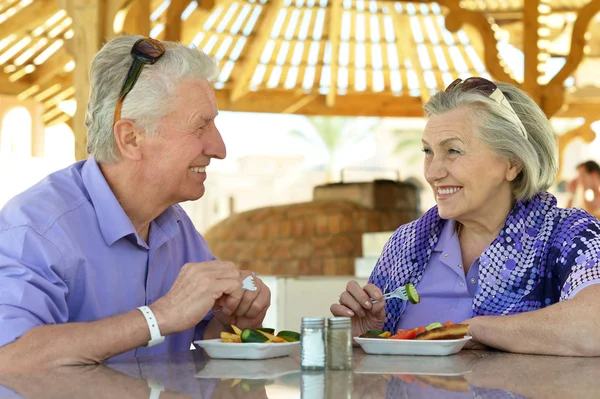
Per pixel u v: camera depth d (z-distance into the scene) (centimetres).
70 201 174
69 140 1190
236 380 122
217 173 1694
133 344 149
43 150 909
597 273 168
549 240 185
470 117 184
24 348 144
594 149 1886
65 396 107
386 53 671
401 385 116
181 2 481
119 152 177
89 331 147
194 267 156
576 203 848
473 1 605
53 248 163
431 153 189
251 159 1847
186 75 178
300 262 475
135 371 134
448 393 108
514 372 130
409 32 629
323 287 377
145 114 174
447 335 160
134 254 183
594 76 931
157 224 191
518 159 185
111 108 175
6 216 165
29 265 158
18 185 900
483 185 185
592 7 561
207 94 180
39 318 154
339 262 470
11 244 160
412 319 197
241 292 171
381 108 731
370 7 606
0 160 890
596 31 745
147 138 176
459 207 186
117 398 105
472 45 628
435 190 189
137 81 174
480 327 167
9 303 151
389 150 2159
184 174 180
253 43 625
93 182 177
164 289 193
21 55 738
